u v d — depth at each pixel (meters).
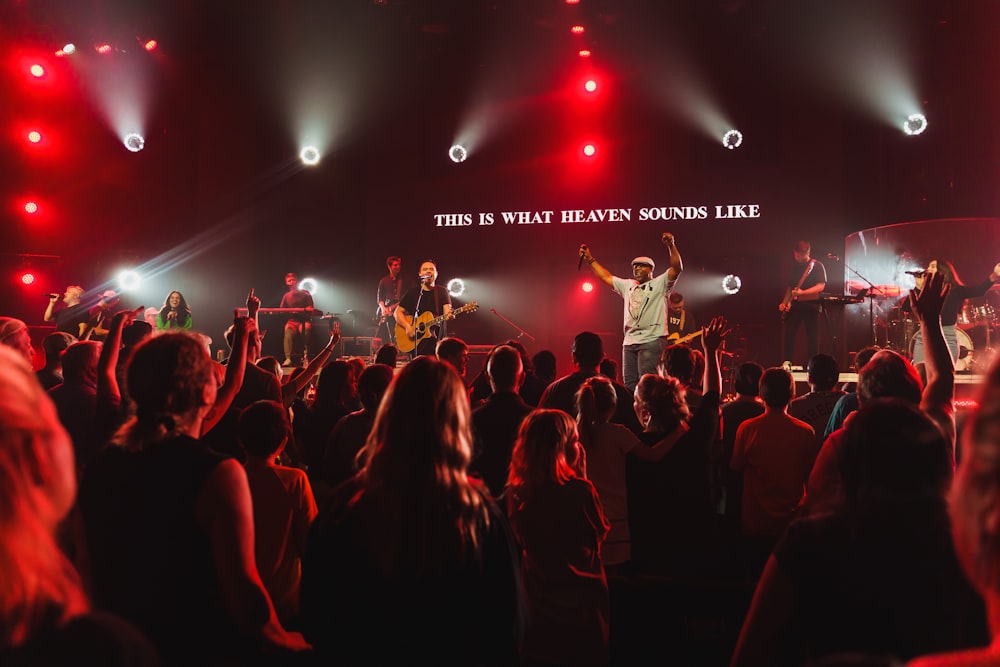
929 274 2.15
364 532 1.54
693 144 11.99
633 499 3.49
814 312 9.34
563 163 12.40
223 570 1.59
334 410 3.67
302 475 2.52
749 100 11.75
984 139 10.52
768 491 3.62
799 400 4.18
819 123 11.45
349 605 1.53
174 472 1.61
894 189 11.02
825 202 11.40
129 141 12.26
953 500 0.76
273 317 11.28
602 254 12.23
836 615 1.21
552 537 2.64
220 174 12.91
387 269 12.86
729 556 3.68
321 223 12.98
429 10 11.48
